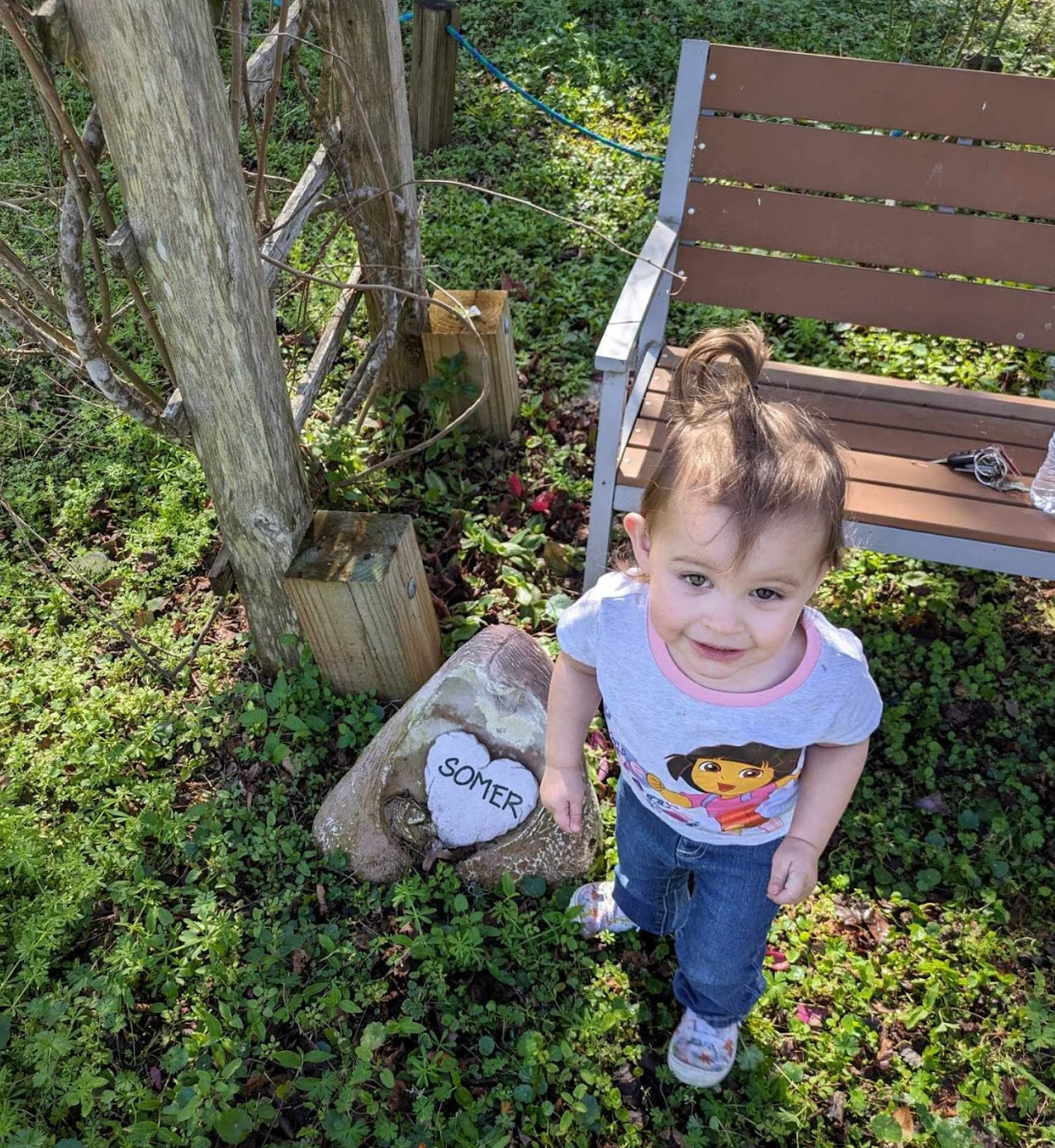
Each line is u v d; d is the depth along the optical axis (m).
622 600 1.44
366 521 2.38
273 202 4.02
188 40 1.65
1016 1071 1.93
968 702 2.61
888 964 2.09
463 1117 1.83
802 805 1.48
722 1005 1.77
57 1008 1.96
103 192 1.84
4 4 1.56
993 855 2.27
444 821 2.14
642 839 1.70
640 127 4.94
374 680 2.48
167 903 2.19
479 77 5.28
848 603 2.83
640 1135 1.86
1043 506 2.27
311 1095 1.86
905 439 2.54
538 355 3.68
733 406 1.27
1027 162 2.64
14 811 2.24
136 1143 1.79
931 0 5.82
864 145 2.71
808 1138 1.87
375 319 3.34
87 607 2.78
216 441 2.09
